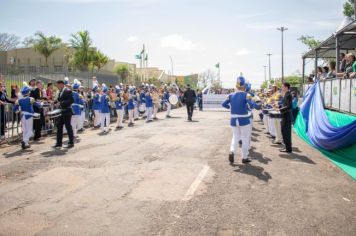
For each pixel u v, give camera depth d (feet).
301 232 16.07
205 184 23.63
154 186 23.16
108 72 114.83
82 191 22.15
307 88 60.64
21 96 37.83
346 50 57.98
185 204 19.66
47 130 48.70
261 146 39.29
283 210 18.86
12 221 17.34
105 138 45.39
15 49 171.42
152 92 75.20
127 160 31.32
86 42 163.73
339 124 36.47
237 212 18.48
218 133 49.90
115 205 19.53
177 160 31.32
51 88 51.47
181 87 146.10
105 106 51.90
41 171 27.40
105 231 16.07
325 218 17.81
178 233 15.84
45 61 171.73
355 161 30.27
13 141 42.65
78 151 35.94
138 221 17.21
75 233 15.89
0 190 22.48
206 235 15.66
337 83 41.55
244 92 29.99
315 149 38.09
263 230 16.25
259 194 21.59
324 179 25.36
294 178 25.49
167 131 52.39
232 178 25.22
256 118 79.97
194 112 100.01
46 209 18.97
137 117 75.36
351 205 19.81
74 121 45.70
